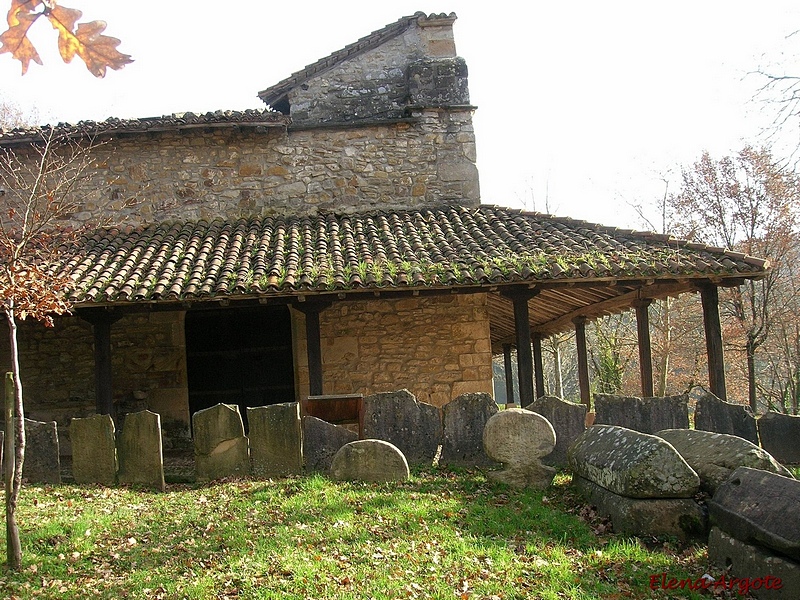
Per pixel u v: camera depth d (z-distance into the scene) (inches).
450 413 340.5
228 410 322.0
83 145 511.5
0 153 501.0
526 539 237.8
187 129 515.5
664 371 872.3
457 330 484.7
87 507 270.8
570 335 1119.6
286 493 282.0
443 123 544.4
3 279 253.9
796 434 341.7
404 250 444.1
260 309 513.7
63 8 78.4
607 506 257.8
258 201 527.8
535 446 306.0
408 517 251.9
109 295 383.9
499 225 489.1
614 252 421.7
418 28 559.2
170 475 339.3
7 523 217.5
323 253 434.6
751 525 200.2
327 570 204.8
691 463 261.6
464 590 193.2
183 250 456.1
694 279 413.7
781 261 828.0
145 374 481.4
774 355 927.7
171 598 192.2
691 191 912.9
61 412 473.4
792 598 181.3
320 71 555.2
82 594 197.0
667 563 218.1
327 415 369.7
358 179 535.2
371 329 482.6
